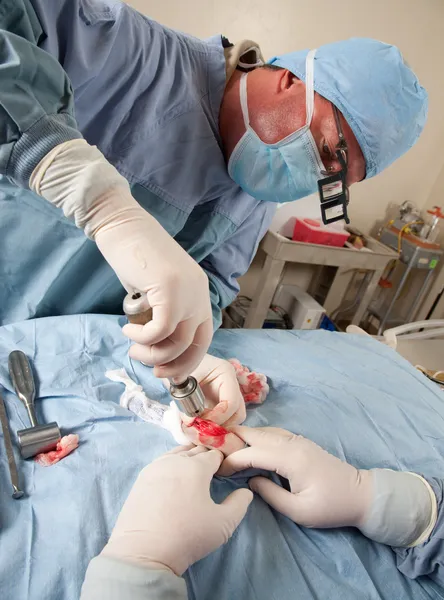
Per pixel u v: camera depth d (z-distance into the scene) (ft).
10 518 1.81
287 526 2.22
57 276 3.17
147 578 1.51
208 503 1.90
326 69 2.48
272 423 2.76
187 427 2.41
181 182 3.03
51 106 1.77
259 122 2.69
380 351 4.26
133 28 2.45
